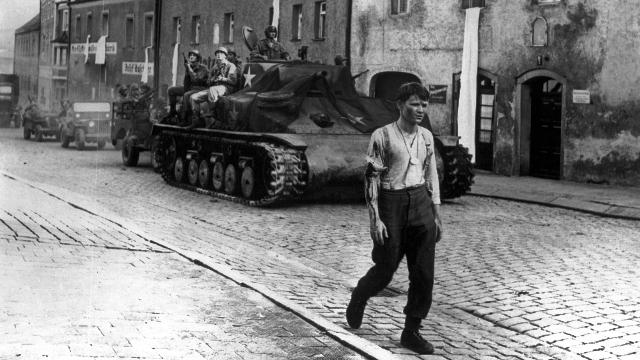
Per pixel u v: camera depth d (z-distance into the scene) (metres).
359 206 15.34
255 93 16.77
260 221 13.09
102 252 8.64
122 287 7.07
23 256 8.12
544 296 8.03
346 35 27.03
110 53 47.75
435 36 23.81
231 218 13.33
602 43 19.36
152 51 43.16
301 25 29.92
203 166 17.55
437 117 23.89
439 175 15.97
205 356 5.33
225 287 7.34
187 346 5.52
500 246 11.02
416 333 6.00
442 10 23.55
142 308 6.42
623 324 7.01
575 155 20.09
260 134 15.20
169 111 20.77
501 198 17.23
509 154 21.72
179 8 40.19
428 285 5.98
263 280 7.98
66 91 51.56
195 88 19.66
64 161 25.09
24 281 7.04
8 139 37.56
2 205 12.11
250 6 33.53
